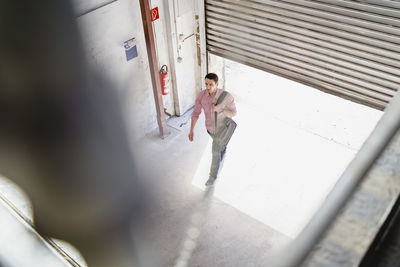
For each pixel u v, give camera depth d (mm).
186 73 6160
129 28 4738
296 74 5559
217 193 5109
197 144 5879
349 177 479
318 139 5770
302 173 5309
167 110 6230
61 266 661
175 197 5074
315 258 372
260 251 4465
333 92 5355
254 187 5168
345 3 4512
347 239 391
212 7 5672
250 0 5250
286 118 6129
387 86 4781
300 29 5090
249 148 5734
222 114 4383
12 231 675
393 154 490
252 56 5836
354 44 4738
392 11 4223
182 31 5668
